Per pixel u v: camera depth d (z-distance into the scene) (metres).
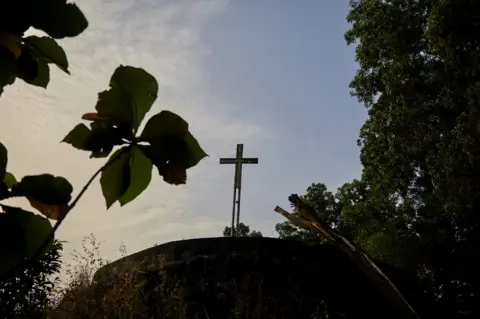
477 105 13.50
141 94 0.86
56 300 8.38
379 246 15.79
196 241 9.78
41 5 0.77
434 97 15.74
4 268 0.82
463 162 13.55
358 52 17.38
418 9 16.27
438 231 15.68
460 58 14.35
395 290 5.21
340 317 8.85
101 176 0.88
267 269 9.29
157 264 9.55
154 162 0.87
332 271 9.41
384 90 17.27
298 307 8.93
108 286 9.12
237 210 12.76
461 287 15.14
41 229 0.85
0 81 0.79
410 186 17.30
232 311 8.73
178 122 0.87
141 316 8.62
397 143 16.12
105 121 0.86
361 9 17.72
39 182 0.85
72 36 0.79
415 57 16.22
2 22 0.76
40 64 0.93
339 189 23.05
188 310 8.87
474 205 13.88
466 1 14.05
